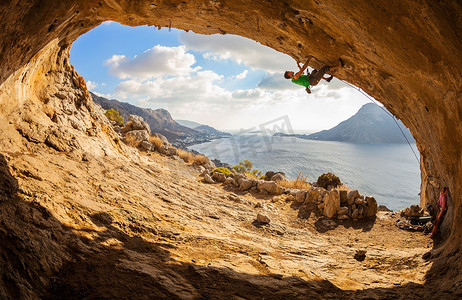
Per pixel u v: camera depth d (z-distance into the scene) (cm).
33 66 829
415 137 891
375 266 629
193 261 488
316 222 1063
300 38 627
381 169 8544
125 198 709
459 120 455
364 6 415
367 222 1041
